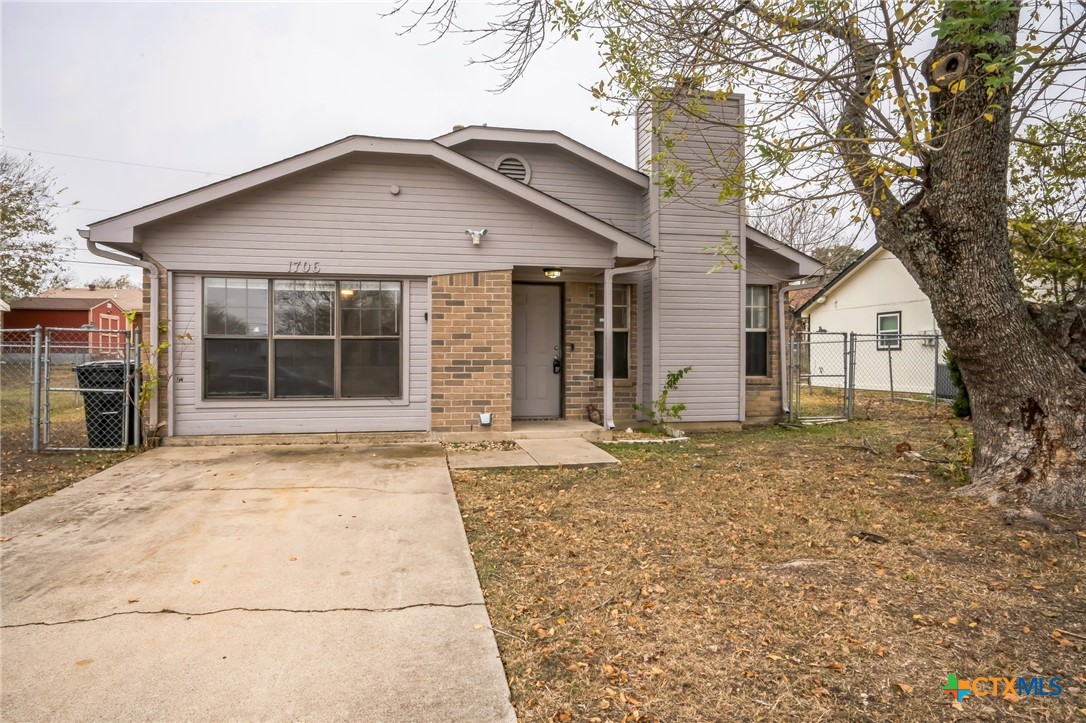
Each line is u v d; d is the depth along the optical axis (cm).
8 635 298
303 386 830
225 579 370
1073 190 674
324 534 453
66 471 647
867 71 500
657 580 373
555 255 884
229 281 809
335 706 245
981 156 482
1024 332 501
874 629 309
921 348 1594
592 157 993
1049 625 312
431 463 698
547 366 992
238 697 250
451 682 264
